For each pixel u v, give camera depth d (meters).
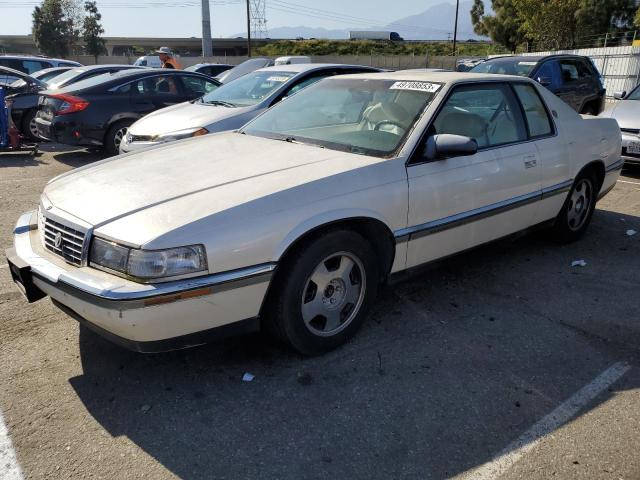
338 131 3.91
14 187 7.31
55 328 3.55
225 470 2.39
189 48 83.44
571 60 11.58
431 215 3.58
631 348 3.40
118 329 2.59
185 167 3.39
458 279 4.41
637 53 21.14
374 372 3.12
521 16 36.41
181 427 2.66
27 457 2.46
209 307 2.70
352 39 76.19
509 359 3.27
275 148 3.71
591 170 5.12
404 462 2.45
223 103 7.38
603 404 2.86
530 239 5.40
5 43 71.94
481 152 3.90
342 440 2.58
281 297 2.98
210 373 3.10
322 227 3.05
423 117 3.61
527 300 4.05
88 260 2.73
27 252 3.04
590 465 2.43
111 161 3.75
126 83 9.35
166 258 2.55
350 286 3.33
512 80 4.39
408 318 3.75
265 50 68.31
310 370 3.13
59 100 8.98
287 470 2.40
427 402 2.86
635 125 7.86
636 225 5.89
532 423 2.71
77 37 55.91
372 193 3.23
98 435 2.60
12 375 3.04
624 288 4.28
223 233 2.68
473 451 2.52
